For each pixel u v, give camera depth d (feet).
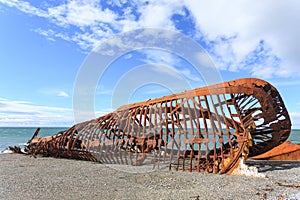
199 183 32.60
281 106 43.47
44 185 31.78
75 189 29.66
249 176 36.81
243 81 40.93
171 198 25.77
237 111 41.34
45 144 72.38
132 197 26.13
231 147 40.24
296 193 27.66
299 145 58.18
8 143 146.72
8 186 31.22
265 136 45.73
